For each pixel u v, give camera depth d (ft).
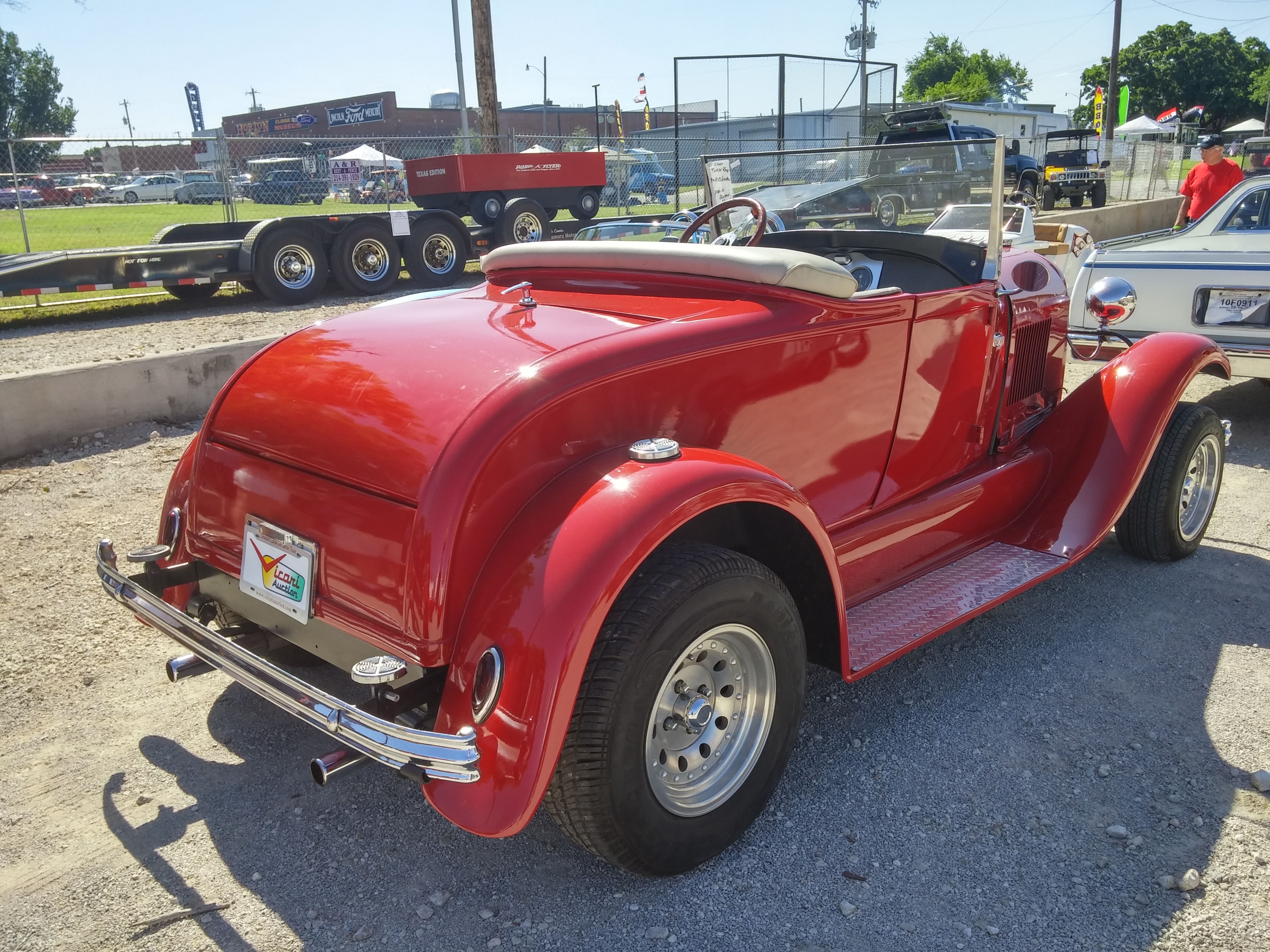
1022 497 11.37
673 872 7.04
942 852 7.43
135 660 10.67
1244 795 7.99
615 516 6.31
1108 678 9.94
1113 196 85.97
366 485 6.67
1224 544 13.38
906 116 49.67
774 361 7.95
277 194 60.29
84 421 19.13
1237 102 233.55
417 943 6.64
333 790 8.39
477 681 6.17
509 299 9.22
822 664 8.46
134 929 6.81
